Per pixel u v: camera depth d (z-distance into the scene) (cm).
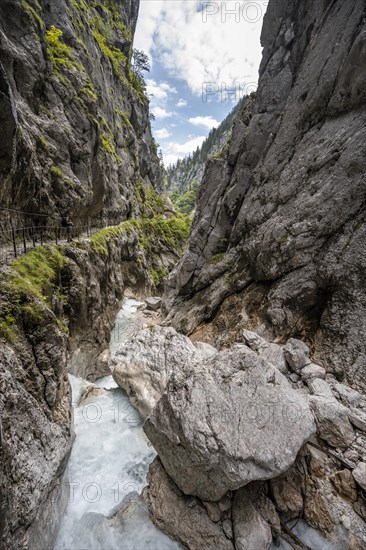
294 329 1008
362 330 809
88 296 1537
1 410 480
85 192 2097
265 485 640
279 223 1139
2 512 416
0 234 1139
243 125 1691
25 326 699
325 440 654
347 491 580
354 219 926
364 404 713
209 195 1878
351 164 948
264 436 588
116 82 4238
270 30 1639
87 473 798
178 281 1869
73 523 668
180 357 1060
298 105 1259
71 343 1315
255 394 653
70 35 2356
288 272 1091
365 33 914
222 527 596
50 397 694
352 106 1024
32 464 526
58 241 1662
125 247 3028
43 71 1792
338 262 907
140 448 888
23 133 1343
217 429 600
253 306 1213
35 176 1451
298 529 588
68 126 1967
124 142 4069
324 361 864
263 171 1362
